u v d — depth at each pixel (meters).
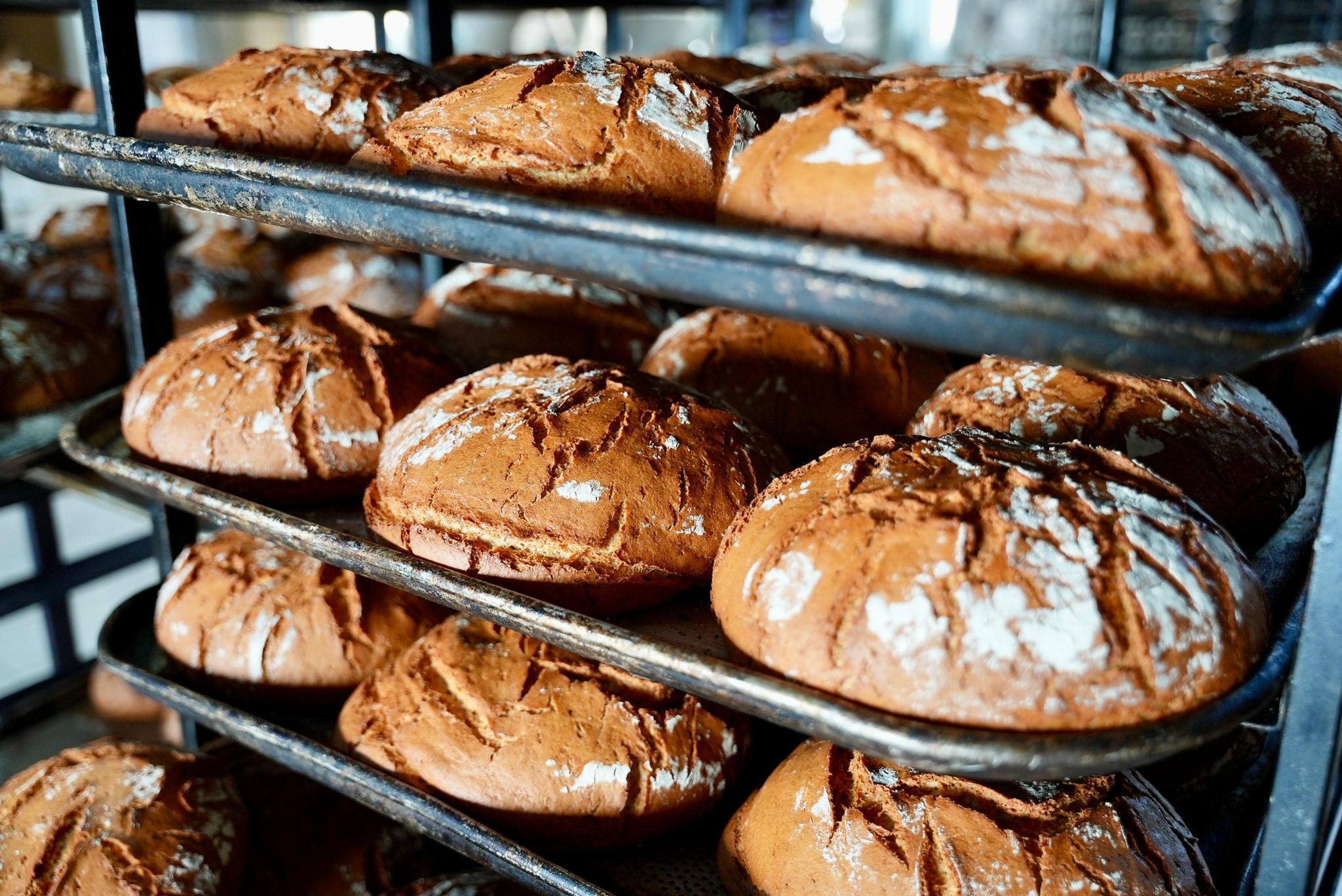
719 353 0.89
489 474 0.70
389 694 0.78
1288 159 0.74
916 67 1.08
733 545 0.65
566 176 0.68
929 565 0.58
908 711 0.56
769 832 0.68
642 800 0.72
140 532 2.17
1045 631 0.56
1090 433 0.73
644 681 0.75
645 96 0.71
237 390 0.83
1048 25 2.23
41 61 2.56
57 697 1.47
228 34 2.87
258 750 0.80
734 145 0.71
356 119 0.81
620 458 0.70
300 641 0.84
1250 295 0.54
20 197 2.09
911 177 0.55
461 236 0.59
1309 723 0.57
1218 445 0.73
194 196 0.69
